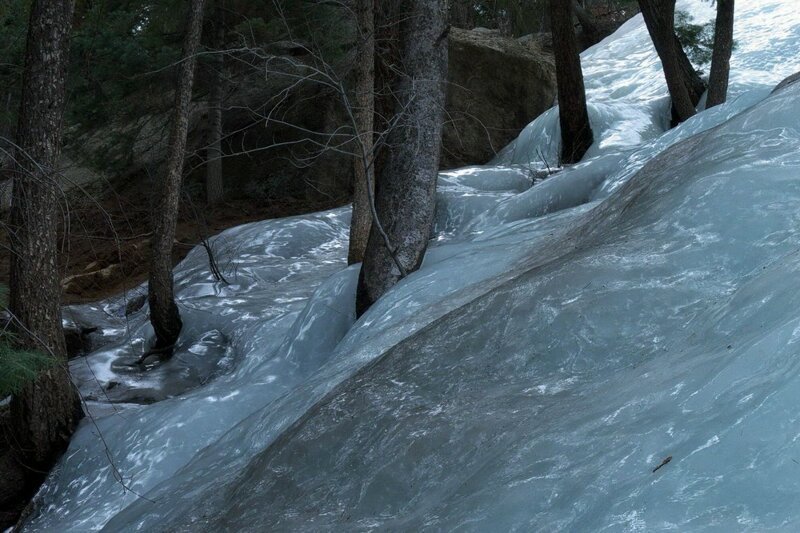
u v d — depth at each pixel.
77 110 17.22
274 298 11.94
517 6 20.81
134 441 7.75
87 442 8.17
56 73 8.13
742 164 4.80
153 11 17.56
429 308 6.60
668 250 4.43
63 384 8.48
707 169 4.98
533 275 4.93
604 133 16.42
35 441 8.36
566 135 16.17
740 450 2.42
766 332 2.96
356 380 5.03
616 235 4.96
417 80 8.67
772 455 2.33
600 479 2.72
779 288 3.37
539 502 2.82
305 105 17.91
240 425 6.45
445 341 4.84
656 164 6.11
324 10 15.88
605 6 26.72
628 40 21.86
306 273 13.24
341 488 4.05
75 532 6.99
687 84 16.88
